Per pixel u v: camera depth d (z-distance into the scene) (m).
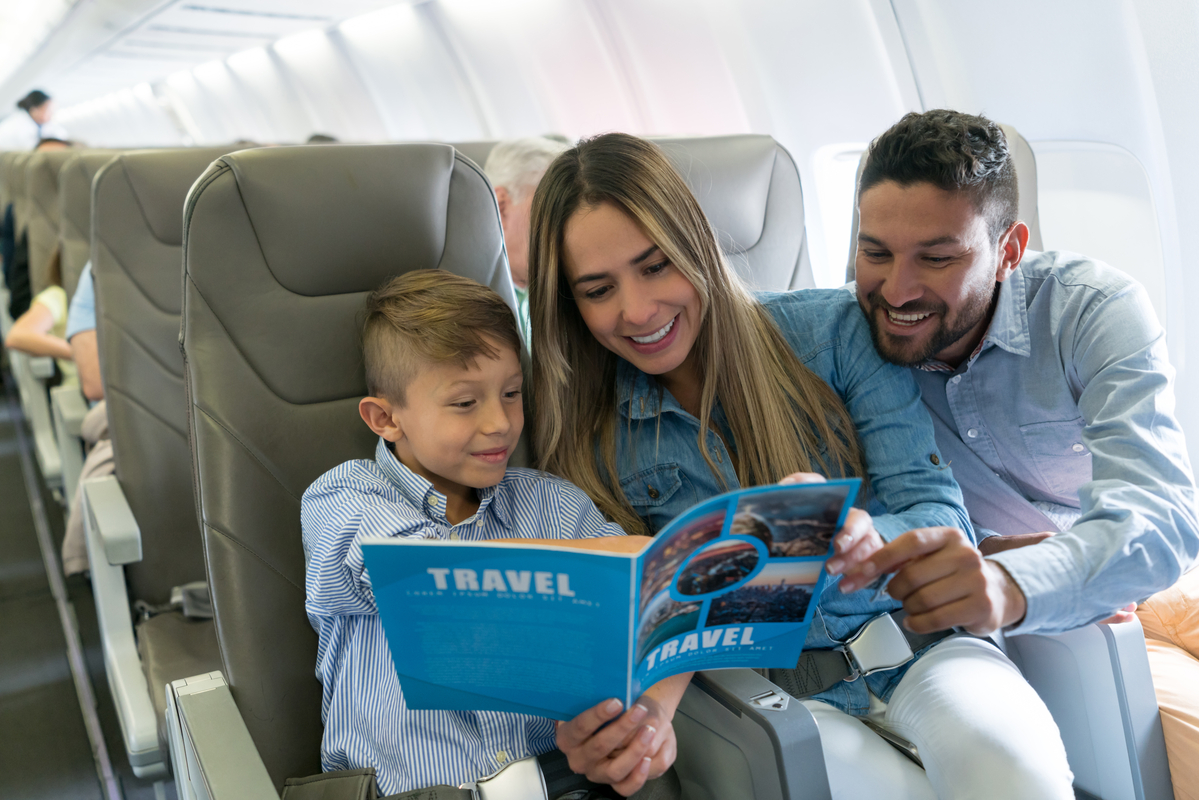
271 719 1.12
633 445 1.28
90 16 5.59
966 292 1.08
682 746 1.11
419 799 0.94
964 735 0.99
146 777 1.44
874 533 0.94
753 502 0.78
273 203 1.14
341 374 1.21
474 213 1.28
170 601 1.74
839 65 2.40
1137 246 1.92
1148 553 0.97
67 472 2.29
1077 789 1.22
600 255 1.10
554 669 0.85
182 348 1.16
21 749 2.03
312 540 1.10
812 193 2.71
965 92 2.14
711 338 1.20
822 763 0.89
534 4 3.74
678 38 3.04
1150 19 1.75
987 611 0.88
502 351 1.08
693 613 0.86
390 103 5.84
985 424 1.31
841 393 1.29
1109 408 1.11
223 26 5.91
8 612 2.71
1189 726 1.13
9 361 4.75
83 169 2.47
